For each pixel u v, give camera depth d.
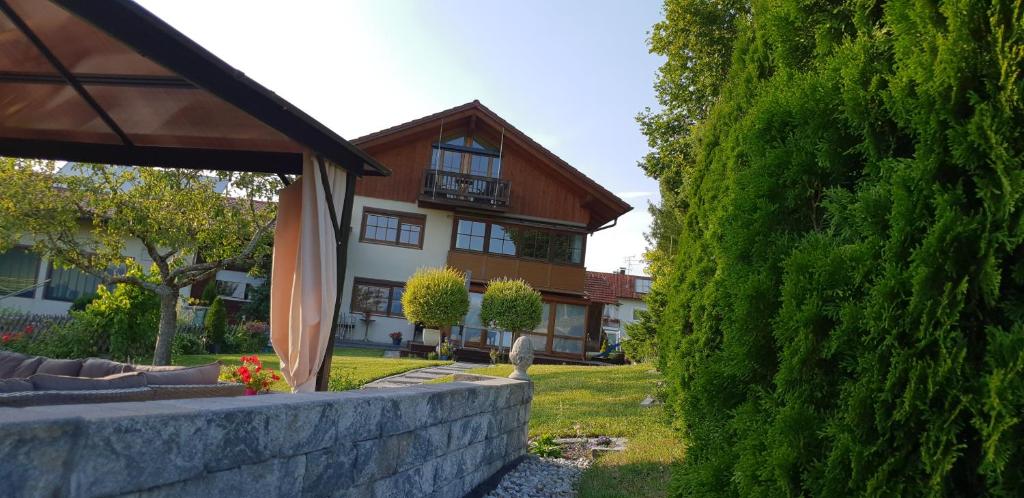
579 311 22.86
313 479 2.84
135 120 5.81
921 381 2.03
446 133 22.97
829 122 2.58
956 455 1.91
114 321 11.55
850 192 2.57
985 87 2.06
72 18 4.07
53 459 1.69
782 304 2.65
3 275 17.44
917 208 2.11
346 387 8.31
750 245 2.83
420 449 3.89
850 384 2.23
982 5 2.07
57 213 9.19
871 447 2.09
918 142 2.29
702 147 5.14
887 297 2.10
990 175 2.01
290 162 6.39
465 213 22.73
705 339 4.20
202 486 2.21
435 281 18.66
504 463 5.51
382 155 22.62
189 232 9.64
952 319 1.96
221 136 5.98
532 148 22.44
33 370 4.79
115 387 3.36
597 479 5.05
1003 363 1.88
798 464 2.30
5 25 4.32
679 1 14.30
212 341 16.62
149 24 3.71
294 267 6.25
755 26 3.99
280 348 6.11
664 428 6.84
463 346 21.58
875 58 2.52
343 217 6.16
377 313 22.11
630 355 14.17
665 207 12.94
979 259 2.00
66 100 5.55
